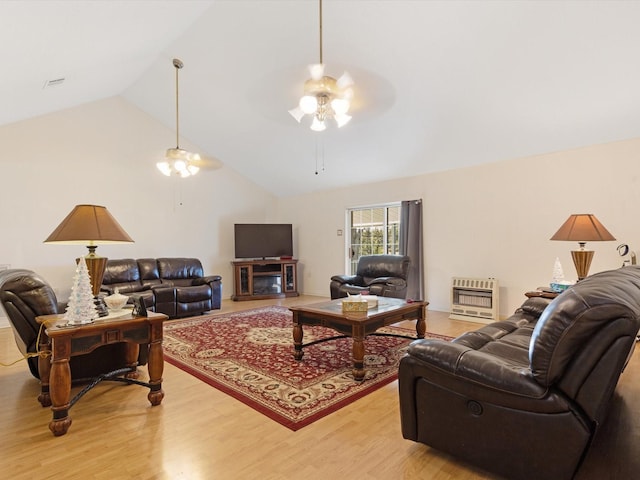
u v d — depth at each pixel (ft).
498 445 4.90
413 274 18.11
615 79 10.34
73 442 6.18
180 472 5.32
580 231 10.73
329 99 10.36
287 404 7.58
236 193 23.43
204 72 14.65
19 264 15.47
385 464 5.51
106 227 7.29
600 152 13.11
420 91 12.67
